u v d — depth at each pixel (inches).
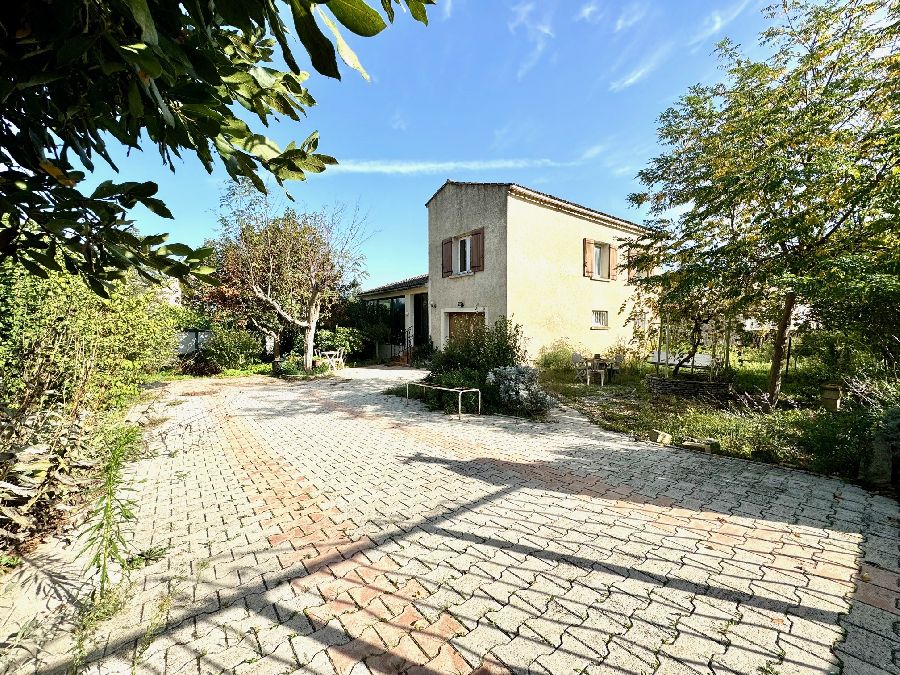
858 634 84.8
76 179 40.5
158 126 46.7
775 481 168.4
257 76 50.7
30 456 121.6
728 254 262.4
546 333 504.4
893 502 146.7
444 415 305.3
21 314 183.6
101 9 33.3
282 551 120.7
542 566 111.6
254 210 536.4
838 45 230.1
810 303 274.4
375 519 140.6
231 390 438.0
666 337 393.7
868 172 211.6
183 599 98.5
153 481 179.3
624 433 249.6
